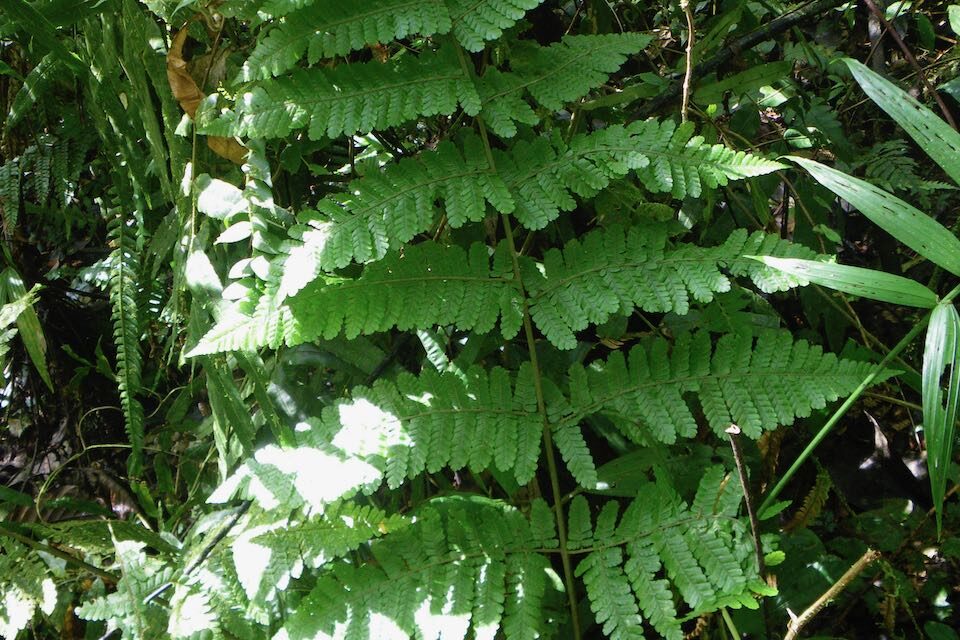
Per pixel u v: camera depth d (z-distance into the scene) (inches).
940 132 37.5
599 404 41.2
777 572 46.0
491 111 41.8
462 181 41.1
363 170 41.1
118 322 51.3
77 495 58.5
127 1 46.0
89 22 48.6
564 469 47.1
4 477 63.2
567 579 41.1
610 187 46.1
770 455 46.5
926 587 47.9
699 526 39.4
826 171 37.9
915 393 52.7
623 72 55.8
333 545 40.0
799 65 65.2
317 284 40.4
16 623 42.5
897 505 49.3
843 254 57.0
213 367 44.3
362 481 39.5
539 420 41.1
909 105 37.9
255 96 40.6
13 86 57.3
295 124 40.4
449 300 41.1
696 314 48.3
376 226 40.2
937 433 35.5
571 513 40.7
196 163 45.2
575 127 48.4
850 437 51.3
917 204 58.4
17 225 62.4
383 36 40.4
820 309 50.3
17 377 63.9
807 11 49.3
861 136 61.2
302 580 43.6
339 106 40.7
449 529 40.4
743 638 44.7
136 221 51.9
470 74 42.4
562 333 40.8
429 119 50.0
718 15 54.3
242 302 39.9
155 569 42.0
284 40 40.4
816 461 47.7
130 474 56.4
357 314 40.5
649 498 40.2
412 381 40.8
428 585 39.6
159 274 56.9
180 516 52.9
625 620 39.0
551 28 50.8
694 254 40.9
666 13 58.4
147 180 50.4
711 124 48.7
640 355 41.4
